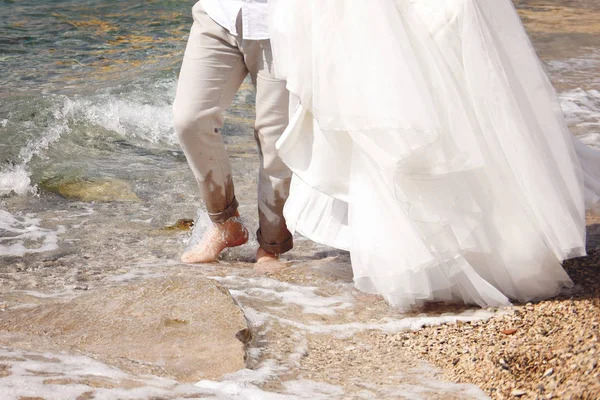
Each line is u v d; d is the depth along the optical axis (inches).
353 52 116.6
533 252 122.9
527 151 118.8
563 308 120.2
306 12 120.5
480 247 122.8
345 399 95.3
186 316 118.5
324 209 133.3
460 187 120.6
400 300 124.7
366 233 121.6
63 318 119.0
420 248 118.6
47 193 198.4
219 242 155.4
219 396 91.7
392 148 116.7
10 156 218.2
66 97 269.6
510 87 121.2
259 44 133.3
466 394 97.3
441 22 120.6
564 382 95.2
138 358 106.0
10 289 138.2
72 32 394.0
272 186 146.6
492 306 125.0
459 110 117.8
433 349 112.3
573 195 124.5
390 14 116.6
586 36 435.2
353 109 116.3
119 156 230.2
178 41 383.2
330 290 138.3
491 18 124.8
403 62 114.9
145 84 295.9
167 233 174.4
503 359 104.5
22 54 344.5
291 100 127.6
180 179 213.0
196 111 138.9
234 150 236.1
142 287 128.3
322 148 124.1
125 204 193.3
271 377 102.3
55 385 88.5
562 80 332.8
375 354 111.9
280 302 132.0
